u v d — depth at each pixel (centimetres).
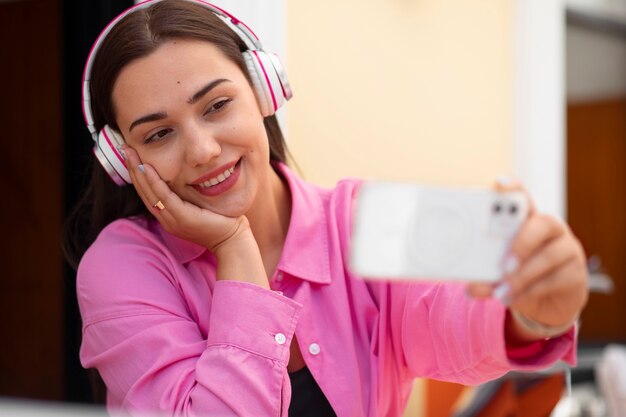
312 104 273
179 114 104
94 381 146
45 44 311
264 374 102
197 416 99
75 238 141
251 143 107
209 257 120
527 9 358
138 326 110
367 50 294
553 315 77
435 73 321
